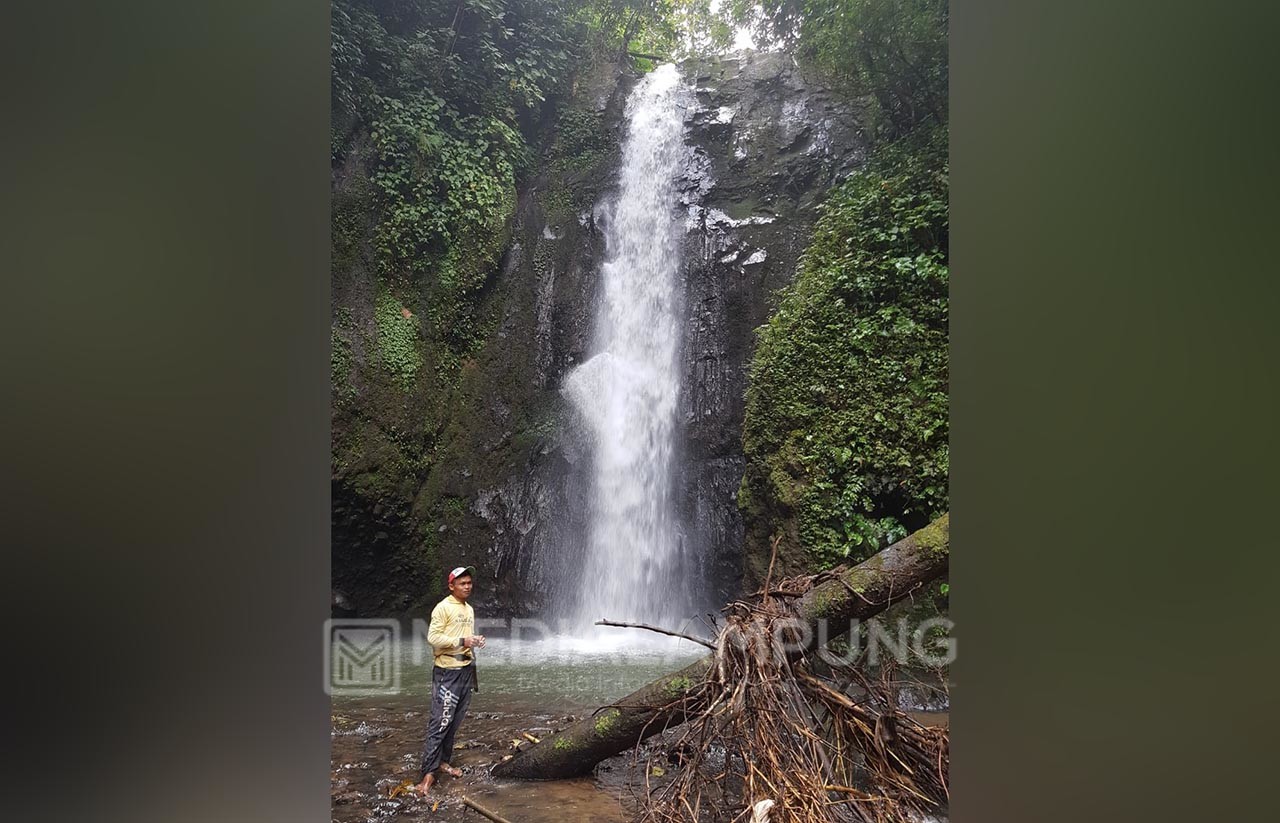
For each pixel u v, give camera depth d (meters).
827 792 2.88
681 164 6.68
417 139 6.34
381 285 6.22
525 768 3.55
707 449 6.58
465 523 6.34
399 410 6.18
